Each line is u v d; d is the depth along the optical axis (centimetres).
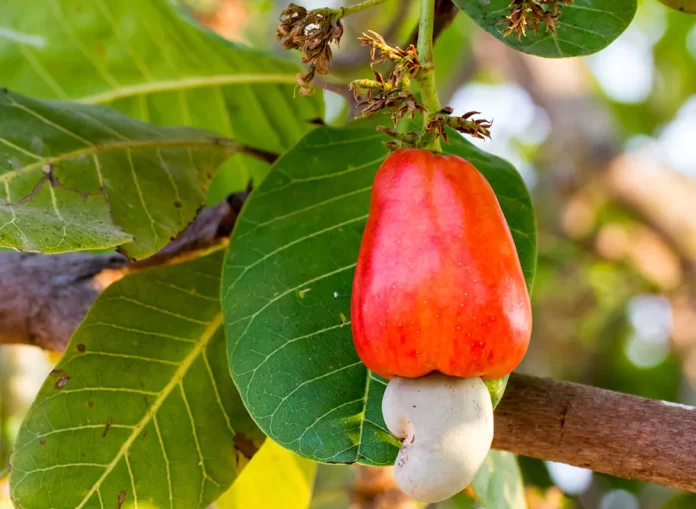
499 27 57
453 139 61
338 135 63
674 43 205
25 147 60
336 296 58
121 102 76
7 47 75
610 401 58
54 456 60
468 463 49
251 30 148
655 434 57
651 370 169
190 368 63
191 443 62
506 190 60
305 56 55
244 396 56
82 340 62
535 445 58
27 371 112
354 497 90
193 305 64
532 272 58
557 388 59
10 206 57
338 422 55
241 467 62
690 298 172
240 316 58
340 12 55
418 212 50
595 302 174
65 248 55
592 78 216
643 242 178
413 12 117
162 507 61
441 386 50
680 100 215
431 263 50
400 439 51
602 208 182
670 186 180
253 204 61
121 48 74
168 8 71
